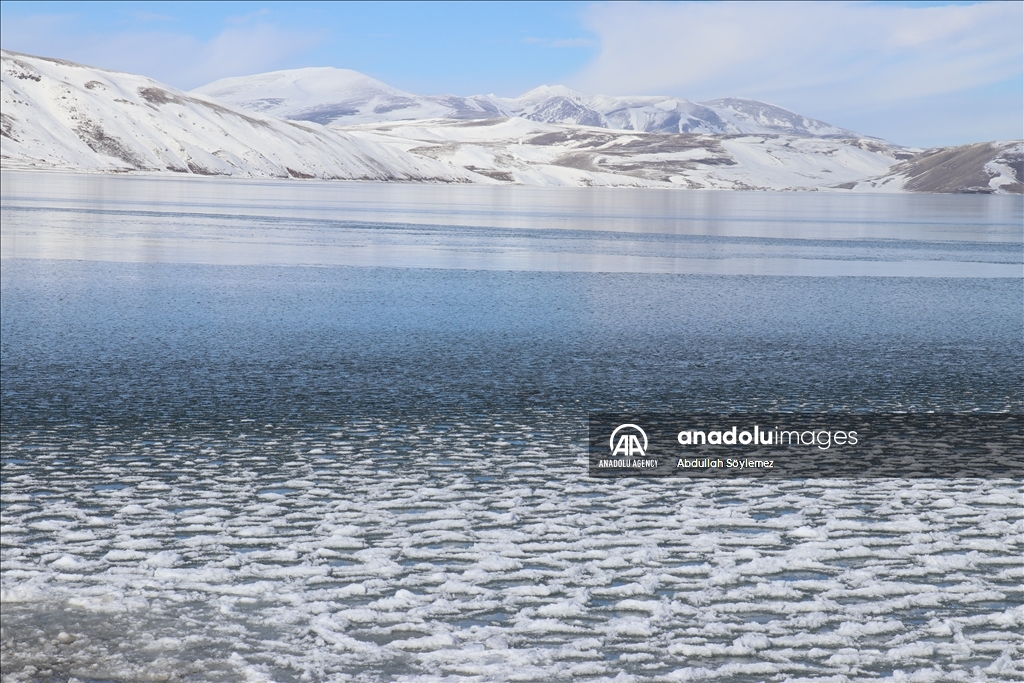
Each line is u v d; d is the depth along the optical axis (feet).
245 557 25.36
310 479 32.78
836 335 71.31
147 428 40.04
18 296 85.30
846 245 187.52
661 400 47.50
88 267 111.24
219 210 264.31
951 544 26.84
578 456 36.42
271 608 22.26
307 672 19.38
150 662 19.74
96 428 39.91
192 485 31.91
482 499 30.78
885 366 58.29
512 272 119.14
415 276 111.55
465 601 22.75
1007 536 27.53
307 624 21.47
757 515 29.45
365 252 146.00
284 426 40.78
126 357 57.47
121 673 19.30
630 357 60.59
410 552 25.84
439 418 42.78
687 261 142.00
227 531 27.37
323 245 157.48
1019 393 50.14
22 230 164.55
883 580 24.21
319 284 100.73
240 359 57.41
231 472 33.55
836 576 24.45
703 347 64.95
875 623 21.65
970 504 30.71
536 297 93.71
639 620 21.74
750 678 19.25
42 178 503.61
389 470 34.14
